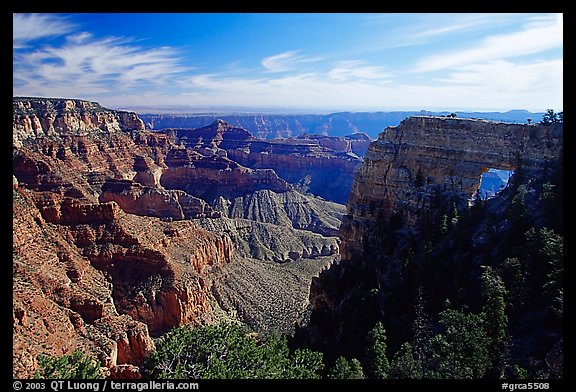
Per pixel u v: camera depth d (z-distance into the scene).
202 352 44.03
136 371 56.66
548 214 53.62
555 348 36.91
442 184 77.69
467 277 55.44
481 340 39.41
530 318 43.47
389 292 64.88
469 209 68.38
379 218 84.19
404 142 85.12
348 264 83.12
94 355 61.91
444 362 39.12
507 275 47.56
